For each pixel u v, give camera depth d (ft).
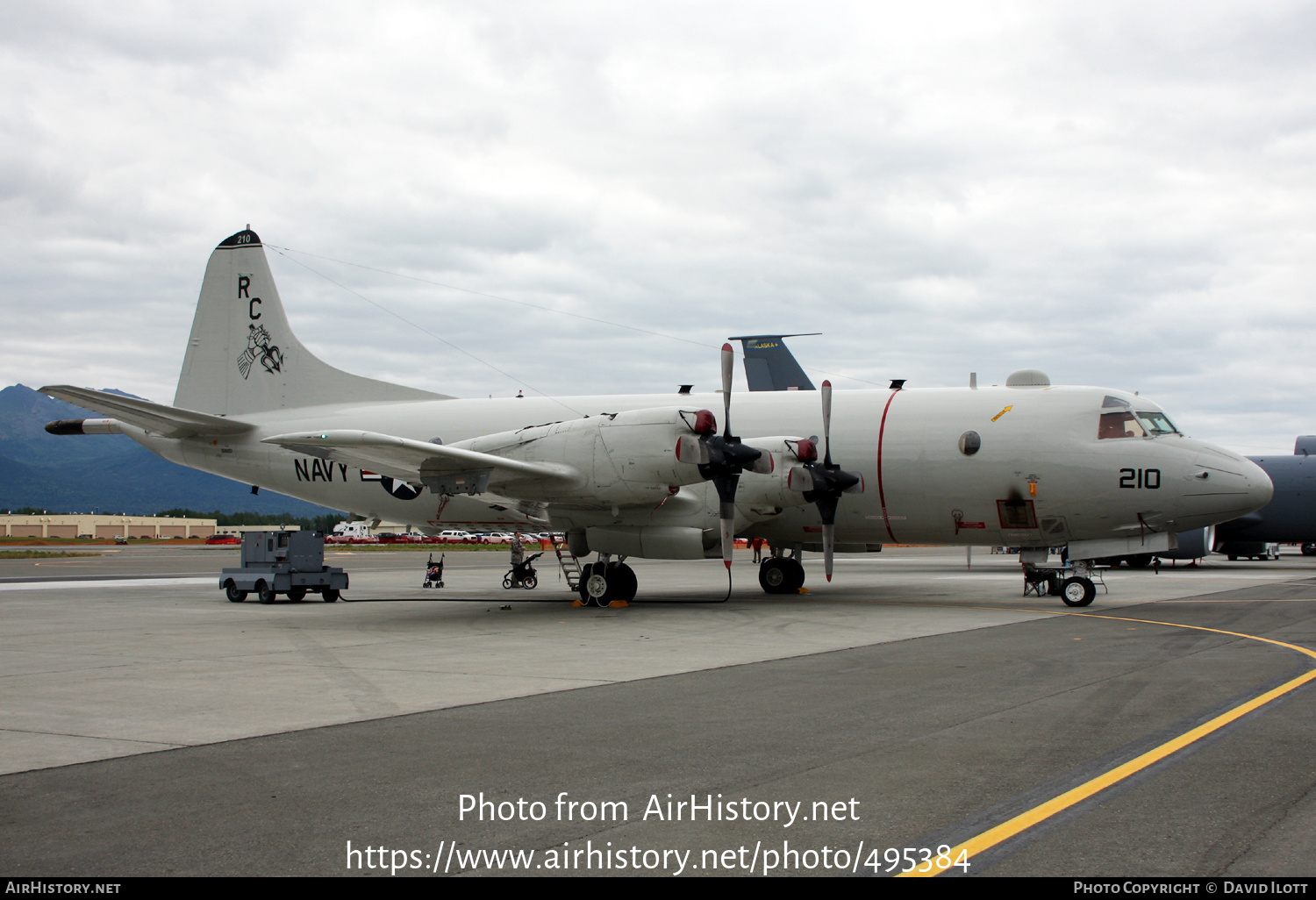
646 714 25.71
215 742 22.61
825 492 59.16
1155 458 56.39
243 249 78.23
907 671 32.94
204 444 77.05
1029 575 69.10
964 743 21.97
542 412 69.51
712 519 58.44
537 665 35.32
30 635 46.62
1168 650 37.99
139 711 26.66
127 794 18.22
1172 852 14.79
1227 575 102.17
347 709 26.78
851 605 61.05
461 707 26.96
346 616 56.54
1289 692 28.07
